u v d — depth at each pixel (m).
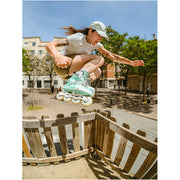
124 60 1.90
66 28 1.55
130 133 1.56
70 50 1.44
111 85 24.03
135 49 8.95
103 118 2.14
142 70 9.88
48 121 1.99
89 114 2.35
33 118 2.05
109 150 2.10
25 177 1.69
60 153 2.40
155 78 15.77
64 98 1.24
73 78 1.28
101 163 2.23
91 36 1.43
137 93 16.38
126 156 2.44
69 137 3.18
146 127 4.43
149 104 9.15
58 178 1.79
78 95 1.22
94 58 1.42
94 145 2.52
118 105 8.55
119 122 5.09
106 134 2.18
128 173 1.73
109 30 9.04
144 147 1.37
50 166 2.04
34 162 2.02
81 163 2.17
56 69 1.45
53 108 6.73
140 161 2.29
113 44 9.45
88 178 1.83
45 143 2.81
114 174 1.95
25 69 7.95
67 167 2.05
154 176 1.37
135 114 6.32
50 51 1.20
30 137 2.00
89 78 1.56
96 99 10.87
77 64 1.39
